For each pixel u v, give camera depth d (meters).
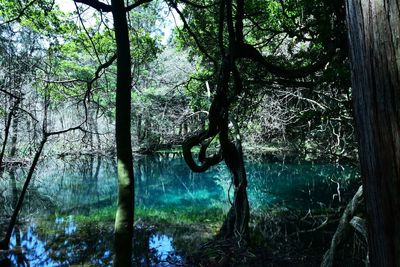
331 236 8.88
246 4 8.46
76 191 16.52
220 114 7.01
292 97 13.30
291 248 8.10
